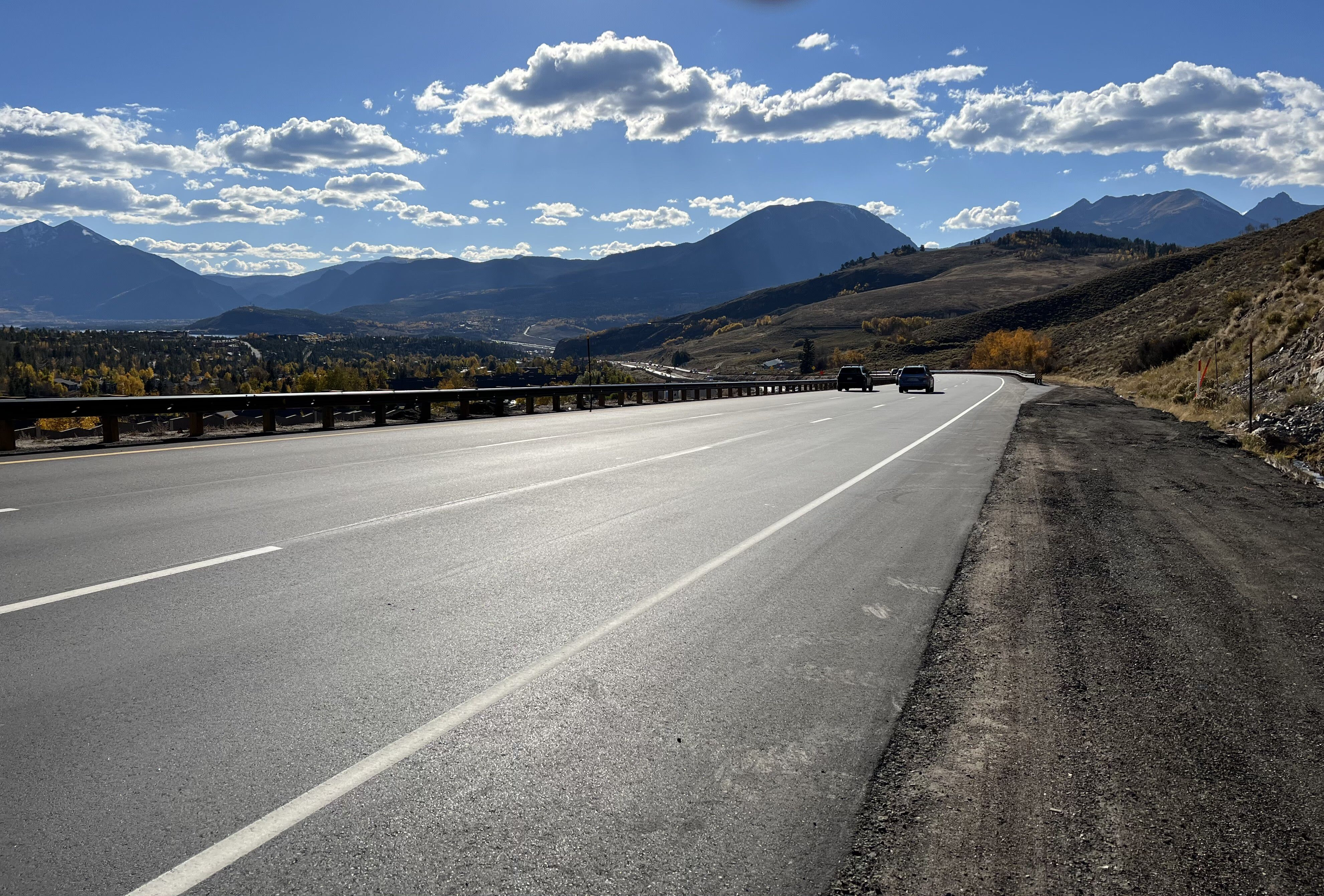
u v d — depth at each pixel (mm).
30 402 14742
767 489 10727
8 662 4363
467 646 4793
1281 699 4168
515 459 13594
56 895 2533
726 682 4348
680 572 6566
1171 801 3166
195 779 3227
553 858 2787
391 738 3619
